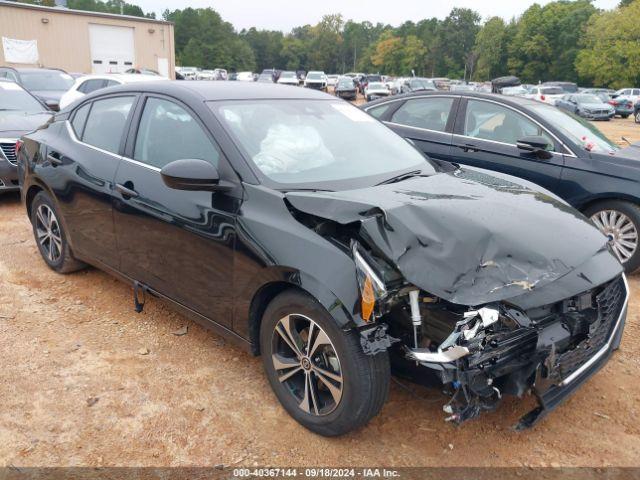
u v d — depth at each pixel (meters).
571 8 90.00
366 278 2.37
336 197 2.76
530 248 2.55
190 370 3.38
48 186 4.38
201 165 2.91
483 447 2.77
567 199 5.32
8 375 3.25
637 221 4.99
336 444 2.76
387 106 6.79
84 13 28.39
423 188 3.10
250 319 2.99
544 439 2.84
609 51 66.50
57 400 3.04
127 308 4.18
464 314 2.36
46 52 27.81
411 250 2.45
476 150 5.89
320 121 3.67
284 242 2.70
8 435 2.75
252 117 3.39
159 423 2.88
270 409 3.02
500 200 2.98
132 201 3.56
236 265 2.94
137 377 3.28
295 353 2.81
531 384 2.48
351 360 2.48
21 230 6.12
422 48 124.38
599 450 2.78
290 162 3.19
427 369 2.44
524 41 92.38
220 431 2.84
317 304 2.59
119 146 3.80
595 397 3.22
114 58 30.00
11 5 26.33
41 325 3.87
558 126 5.53
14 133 7.00
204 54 117.25
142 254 3.61
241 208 2.93
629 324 4.20
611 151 5.40
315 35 156.00
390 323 2.62
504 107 5.85
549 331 2.52
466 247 2.49
